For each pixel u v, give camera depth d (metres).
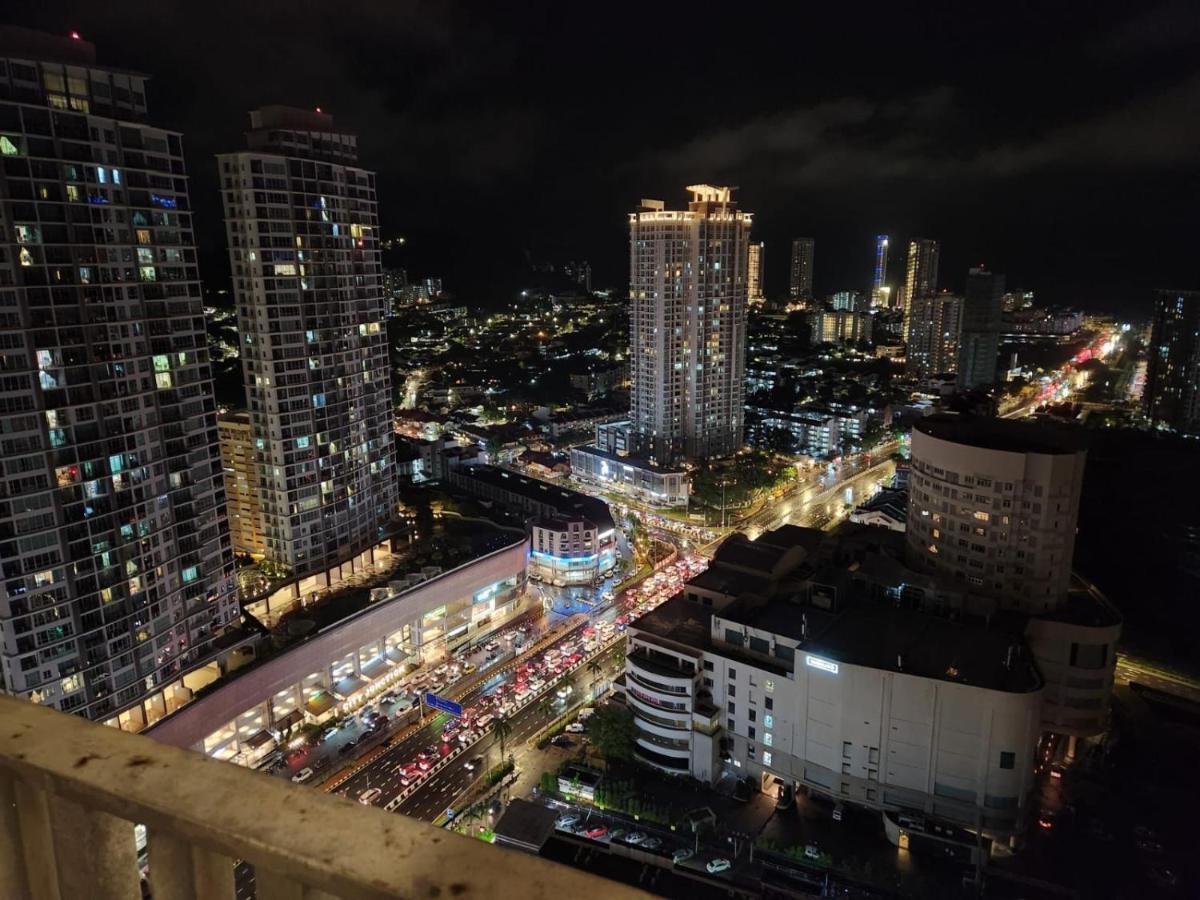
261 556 164.25
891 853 109.56
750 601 135.00
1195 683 151.50
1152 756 131.50
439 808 123.88
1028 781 106.00
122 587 113.69
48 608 105.62
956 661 111.19
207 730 124.81
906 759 110.44
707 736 123.50
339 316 161.75
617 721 128.00
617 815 117.69
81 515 107.88
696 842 110.62
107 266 108.75
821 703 114.69
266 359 150.88
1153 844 112.44
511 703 151.75
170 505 121.25
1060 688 124.81
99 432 109.19
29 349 100.81
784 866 106.94
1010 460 131.00
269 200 146.25
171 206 117.69
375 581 167.00
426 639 166.25
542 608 191.62
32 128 99.62
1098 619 127.25
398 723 145.25
